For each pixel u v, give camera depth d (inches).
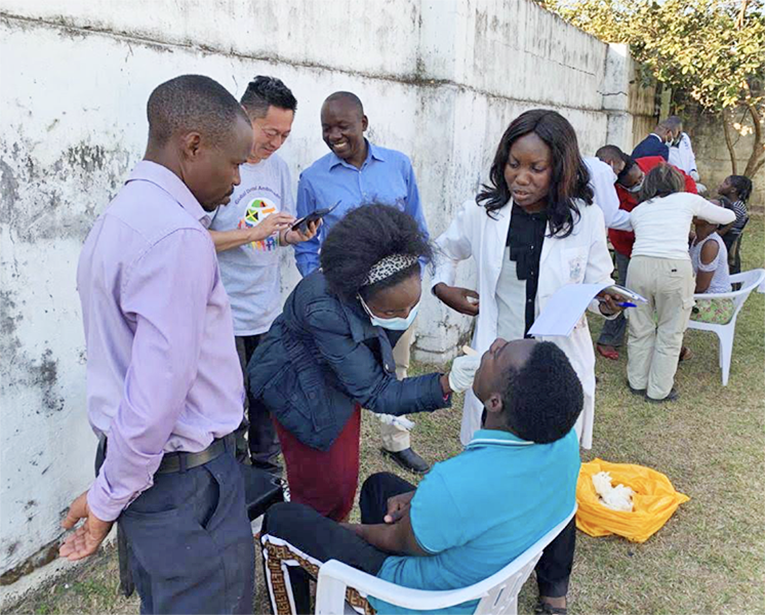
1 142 84.3
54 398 97.7
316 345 80.0
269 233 103.7
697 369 201.2
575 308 84.4
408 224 72.6
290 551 77.4
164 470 62.9
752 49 361.4
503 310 102.7
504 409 63.6
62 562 103.2
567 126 90.4
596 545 118.1
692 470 143.3
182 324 55.2
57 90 90.7
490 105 208.7
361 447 147.3
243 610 69.8
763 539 120.1
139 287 55.1
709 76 384.8
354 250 70.6
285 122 109.7
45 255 92.7
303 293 79.5
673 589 107.7
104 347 59.5
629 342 180.9
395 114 173.8
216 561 64.9
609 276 101.5
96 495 57.8
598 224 97.3
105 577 105.0
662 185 171.6
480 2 190.5
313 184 131.2
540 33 248.4
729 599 105.5
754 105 426.6
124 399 54.8
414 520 63.9
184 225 56.0
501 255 98.9
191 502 63.7
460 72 181.5
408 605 63.9
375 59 164.6
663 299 169.6
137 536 63.4
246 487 89.4
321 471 89.0
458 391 75.6
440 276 109.3
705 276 189.5
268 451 130.8
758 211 449.4
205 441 63.3
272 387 84.6
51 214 92.7
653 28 394.3
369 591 67.1
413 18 175.9
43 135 89.7
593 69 327.9
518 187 91.7
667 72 382.0
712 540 119.7
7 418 91.0
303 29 139.4
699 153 465.4
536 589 106.4
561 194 92.3
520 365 62.7
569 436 68.9
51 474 99.3
